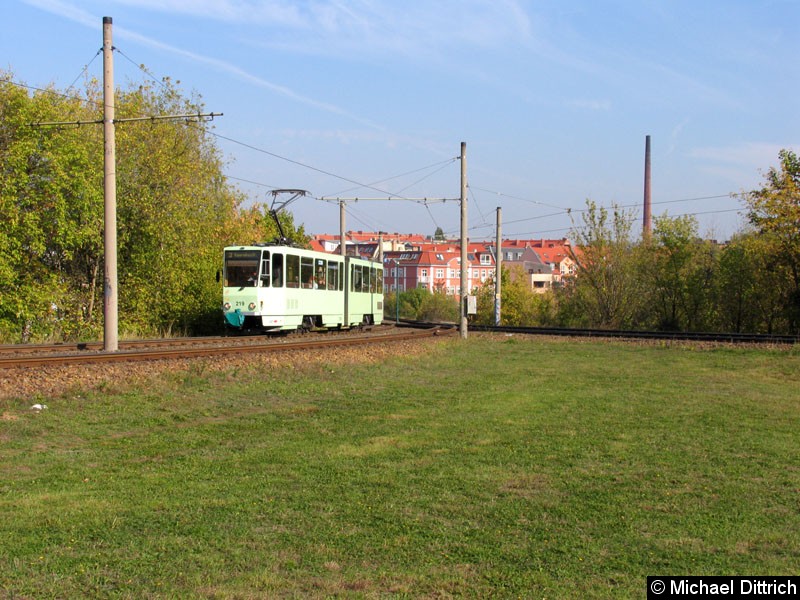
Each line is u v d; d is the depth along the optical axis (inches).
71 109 1053.8
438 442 424.5
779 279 1512.1
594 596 217.5
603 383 706.8
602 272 1814.7
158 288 1241.4
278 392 598.2
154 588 220.5
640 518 288.7
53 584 222.2
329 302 1255.5
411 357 880.9
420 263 4436.5
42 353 776.9
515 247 4940.9
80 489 322.7
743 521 285.9
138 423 469.1
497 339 1259.8
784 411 549.0
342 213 1624.0
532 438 437.7
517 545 258.5
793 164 1451.8
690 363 903.1
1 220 949.8
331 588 221.6
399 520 284.2
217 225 1515.7
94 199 1031.0
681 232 1780.3
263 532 270.1
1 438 415.5
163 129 1236.5
